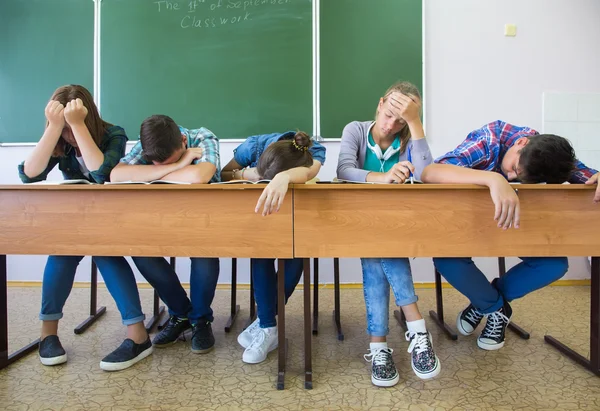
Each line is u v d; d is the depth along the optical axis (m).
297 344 1.63
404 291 1.28
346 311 2.10
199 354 1.53
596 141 2.66
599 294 1.31
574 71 2.64
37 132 2.63
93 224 1.25
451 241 1.20
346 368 1.40
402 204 1.19
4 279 1.41
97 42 2.60
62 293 1.47
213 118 2.61
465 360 1.45
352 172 1.57
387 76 2.57
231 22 2.59
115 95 2.61
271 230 1.20
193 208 1.22
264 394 1.22
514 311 2.03
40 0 2.62
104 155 1.52
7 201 1.28
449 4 2.59
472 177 1.19
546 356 1.48
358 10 2.56
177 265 2.66
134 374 1.36
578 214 1.21
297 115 2.59
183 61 2.60
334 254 1.20
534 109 2.64
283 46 2.58
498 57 2.62
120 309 1.45
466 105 2.62
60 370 1.39
